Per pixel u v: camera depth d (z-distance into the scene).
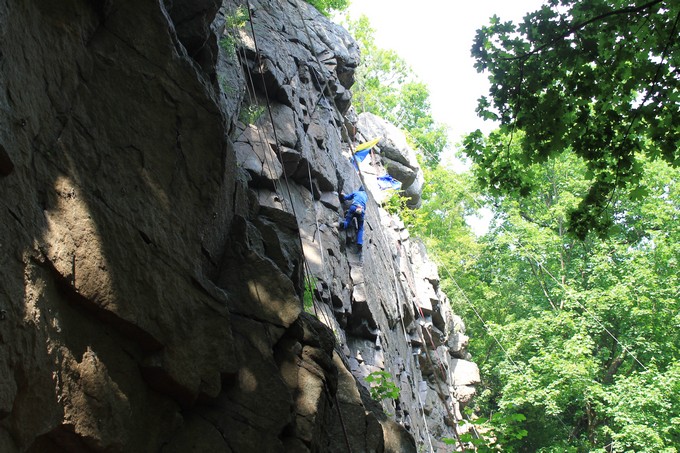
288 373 5.71
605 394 25.75
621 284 28.81
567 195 31.70
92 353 4.20
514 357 30.44
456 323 24.19
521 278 34.91
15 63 4.02
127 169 4.80
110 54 4.96
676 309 28.36
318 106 14.34
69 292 4.15
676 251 28.84
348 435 6.48
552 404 26.09
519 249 33.31
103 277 4.33
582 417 28.94
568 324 28.69
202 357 4.89
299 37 14.88
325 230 12.43
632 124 8.62
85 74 4.72
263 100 12.23
